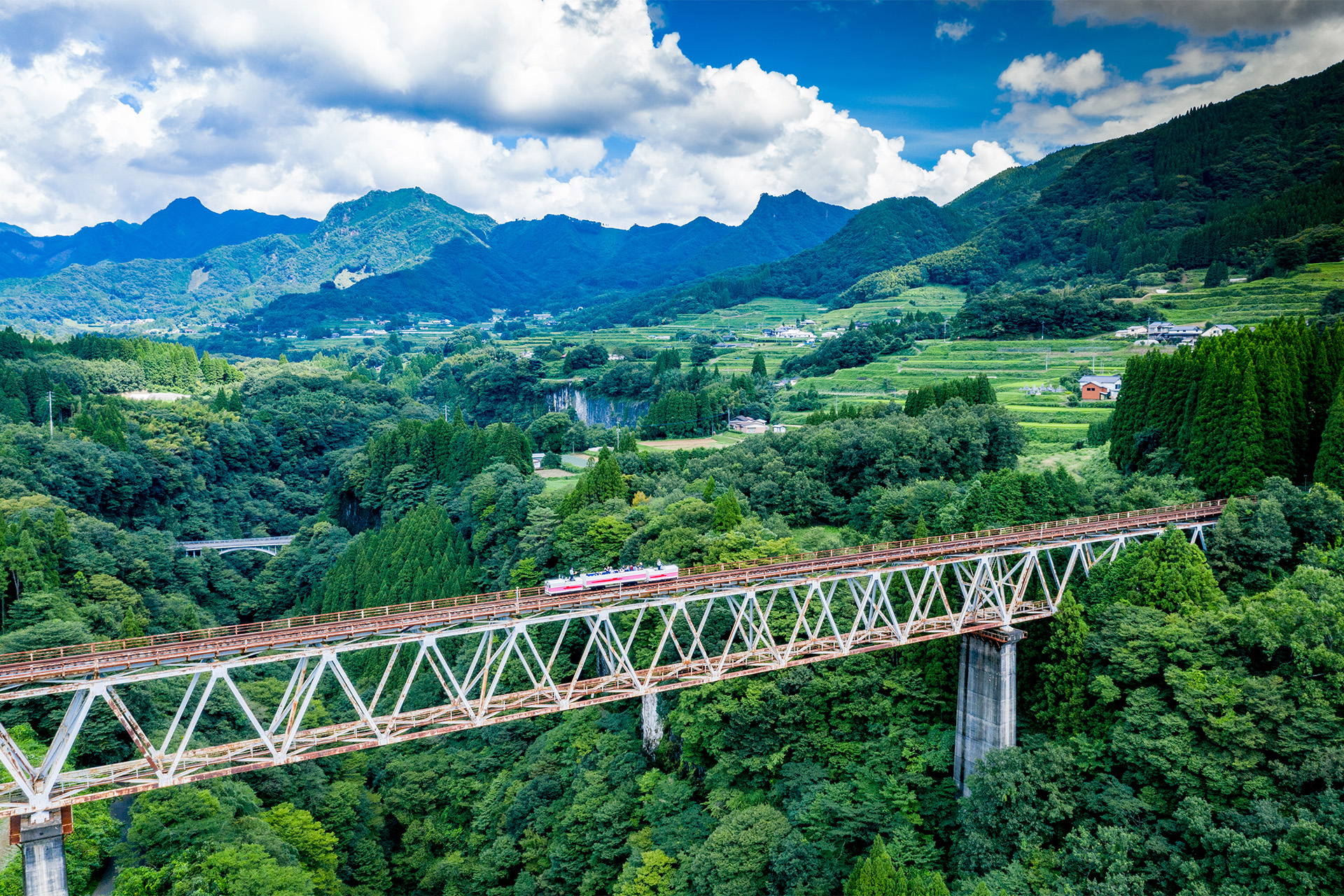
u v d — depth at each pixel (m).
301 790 99.75
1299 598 77.81
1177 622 81.56
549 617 71.81
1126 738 75.88
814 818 79.12
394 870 100.56
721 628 101.38
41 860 55.56
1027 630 93.06
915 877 63.50
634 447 195.38
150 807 78.44
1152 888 68.12
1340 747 67.06
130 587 149.62
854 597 84.25
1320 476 108.50
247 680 128.88
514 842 98.12
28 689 54.31
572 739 109.88
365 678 136.50
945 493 130.12
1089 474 147.12
